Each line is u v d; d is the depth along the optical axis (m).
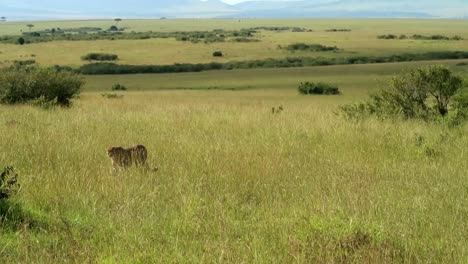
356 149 16.86
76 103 38.66
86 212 9.86
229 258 7.59
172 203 10.72
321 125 21.42
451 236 8.81
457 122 23.88
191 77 141.00
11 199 9.70
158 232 8.83
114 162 13.23
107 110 27.14
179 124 21.45
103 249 7.96
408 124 23.25
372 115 26.36
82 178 11.91
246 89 108.81
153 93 92.44
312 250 7.93
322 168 14.10
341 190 11.82
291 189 11.94
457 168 14.63
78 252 7.66
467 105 26.39
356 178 13.12
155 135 18.44
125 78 139.50
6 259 7.30
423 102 27.91
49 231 8.68
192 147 16.02
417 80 27.33
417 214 10.05
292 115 26.84
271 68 164.88
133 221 9.41
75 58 187.12
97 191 11.21
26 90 34.09
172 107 33.75
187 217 9.65
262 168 13.60
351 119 24.50
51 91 34.59
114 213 9.84
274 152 15.84
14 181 9.90
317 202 10.70
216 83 124.31
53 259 7.44
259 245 8.15
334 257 7.70
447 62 161.88
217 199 10.86
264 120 23.64
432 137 19.30
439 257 7.95
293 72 148.25
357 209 10.15
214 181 12.34
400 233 8.80
